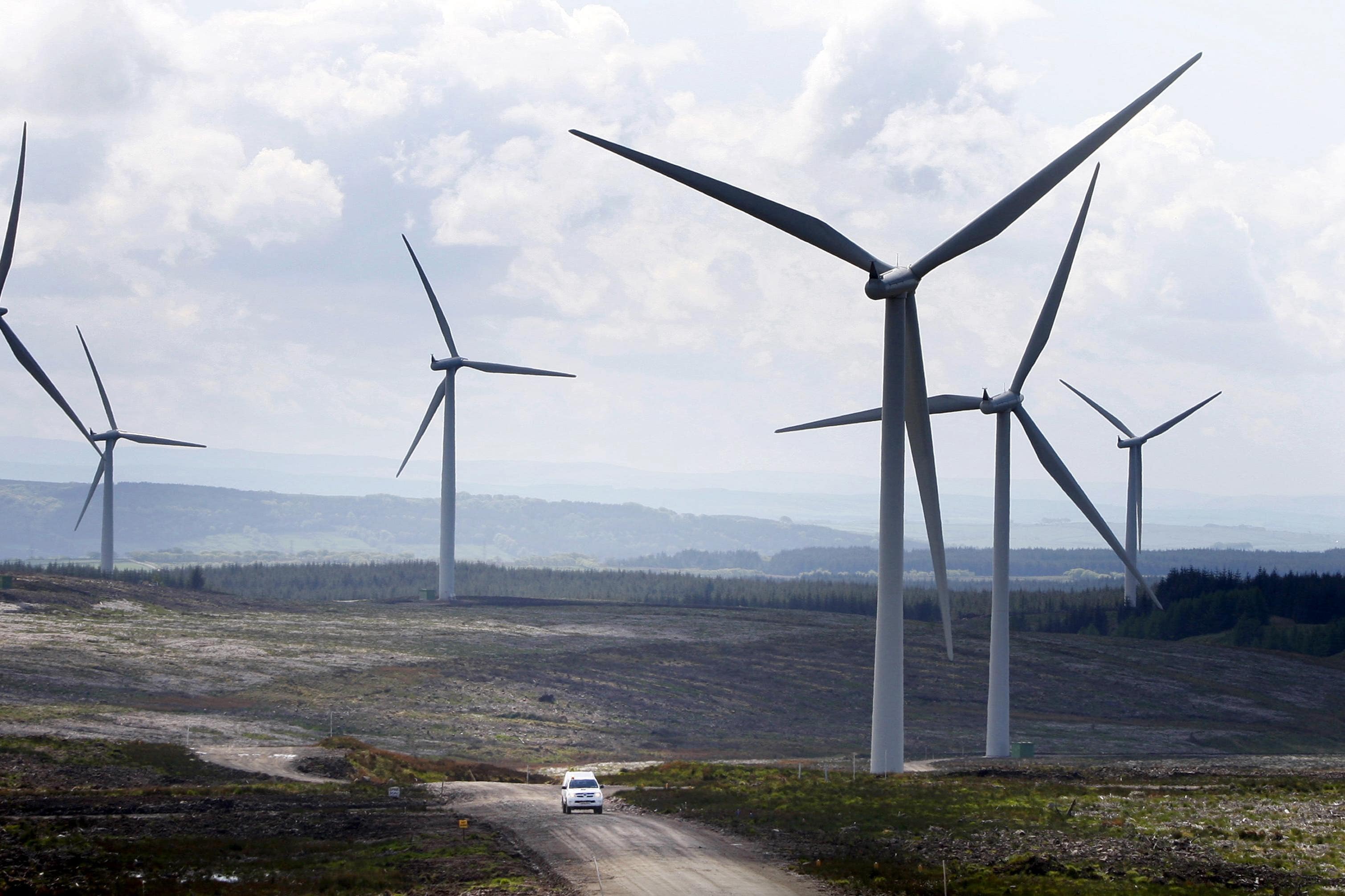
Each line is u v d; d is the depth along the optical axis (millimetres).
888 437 80438
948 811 62844
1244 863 47656
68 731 97438
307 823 59875
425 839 54375
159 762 83750
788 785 77250
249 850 50875
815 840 54469
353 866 47312
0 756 78562
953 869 47156
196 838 53688
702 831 57500
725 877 45125
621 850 51469
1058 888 43156
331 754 93438
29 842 50469
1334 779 86188
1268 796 72250
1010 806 64750
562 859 49031
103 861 46969
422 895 41875
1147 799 69500
